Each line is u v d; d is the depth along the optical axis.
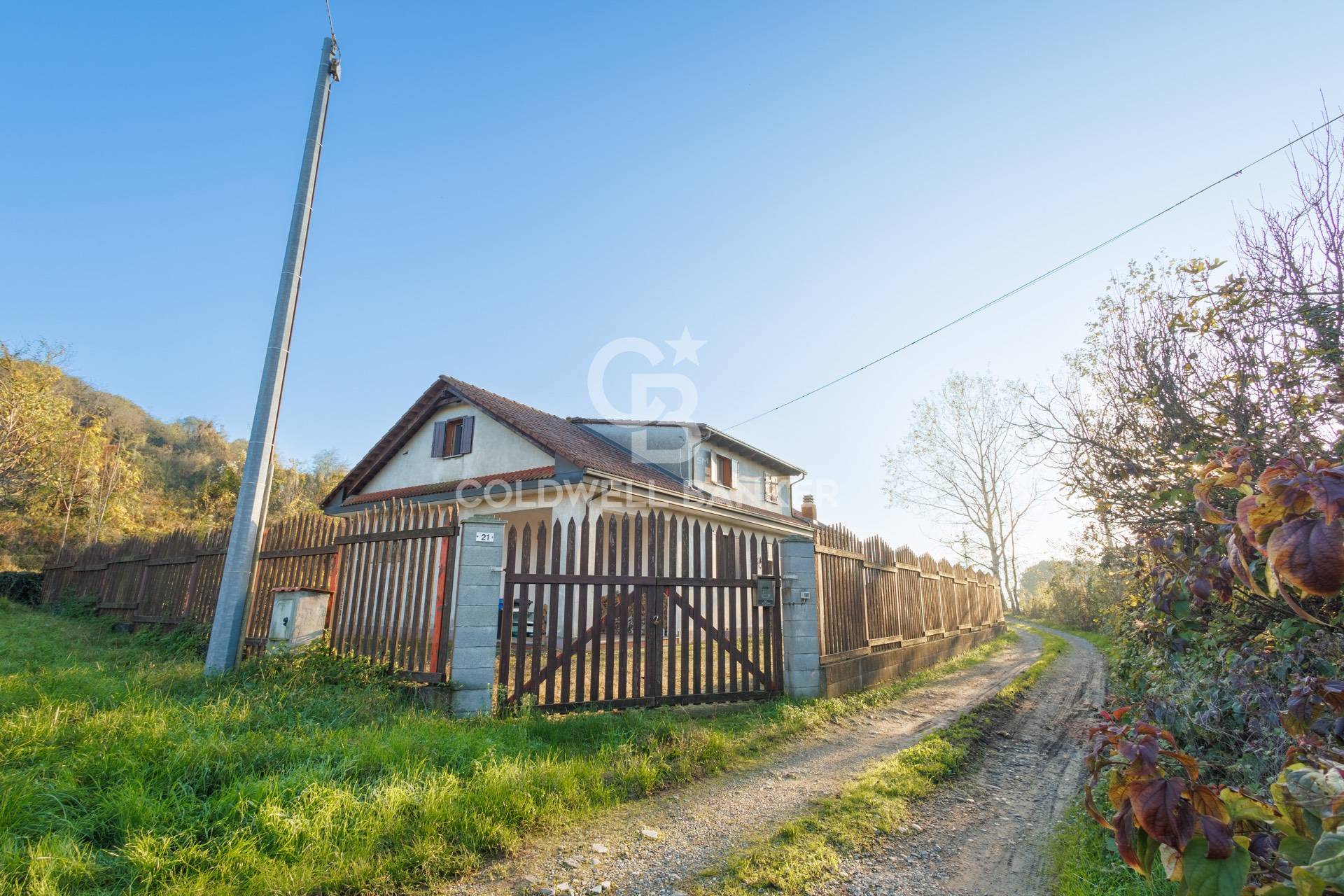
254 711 5.31
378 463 18.42
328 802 3.70
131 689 5.72
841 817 4.36
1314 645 3.18
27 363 21.14
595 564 6.95
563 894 3.29
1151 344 4.94
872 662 9.55
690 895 3.32
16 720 4.38
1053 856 3.95
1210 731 3.93
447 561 6.55
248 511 7.43
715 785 4.96
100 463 26.62
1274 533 1.50
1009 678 11.08
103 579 13.84
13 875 2.83
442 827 3.73
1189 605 3.42
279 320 7.85
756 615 7.84
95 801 3.51
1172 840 1.53
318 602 7.61
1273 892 1.46
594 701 6.65
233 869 3.13
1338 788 1.43
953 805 4.88
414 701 6.22
